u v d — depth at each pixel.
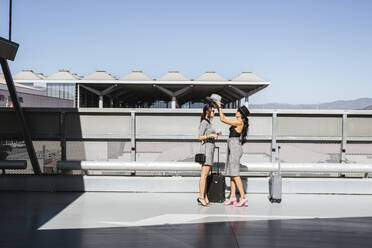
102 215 4.98
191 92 77.12
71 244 3.73
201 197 5.57
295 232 4.25
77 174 7.04
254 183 6.72
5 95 48.56
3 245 3.68
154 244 3.75
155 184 6.76
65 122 6.78
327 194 6.66
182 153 6.76
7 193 6.59
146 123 6.76
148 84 60.81
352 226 4.54
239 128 5.50
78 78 62.94
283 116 6.68
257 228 4.40
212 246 3.71
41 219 4.74
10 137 6.84
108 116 6.78
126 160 6.75
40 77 62.47
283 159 6.70
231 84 60.66
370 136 6.65
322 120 6.69
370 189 6.63
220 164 6.62
